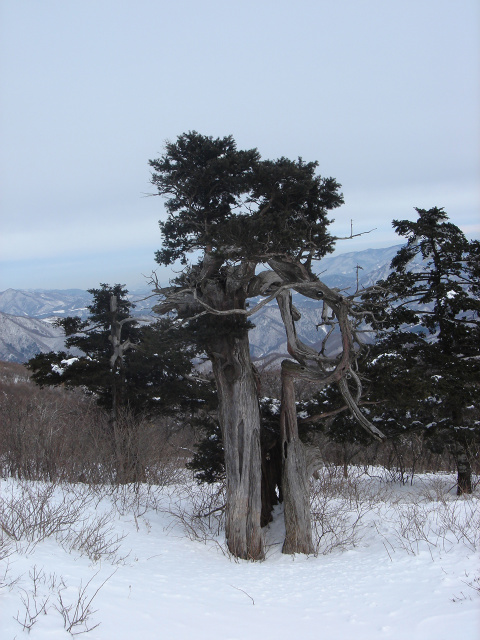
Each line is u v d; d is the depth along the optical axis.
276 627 8.63
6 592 7.97
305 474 14.95
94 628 7.54
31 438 20.09
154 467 24.23
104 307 26.66
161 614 8.66
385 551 13.06
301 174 13.49
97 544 12.06
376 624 8.64
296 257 13.63
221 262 14.45
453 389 20.89
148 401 26.25
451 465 31.95
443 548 12.20
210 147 14.61
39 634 6.98
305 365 15.09
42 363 25.88
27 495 14.61
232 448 14.97
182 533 15.72
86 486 19.03
